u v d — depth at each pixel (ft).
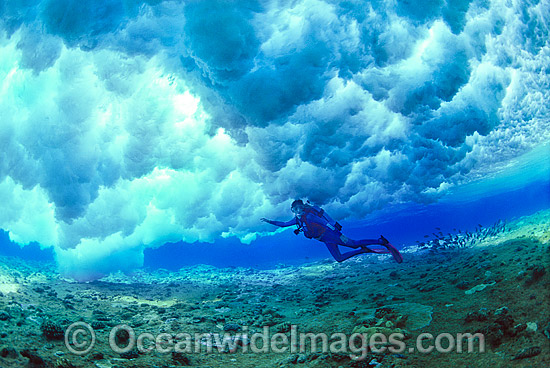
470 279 21.50
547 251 20.29
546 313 14.76
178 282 34.19
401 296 22.34
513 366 12.59
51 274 31.19
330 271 35.14
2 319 17.34
